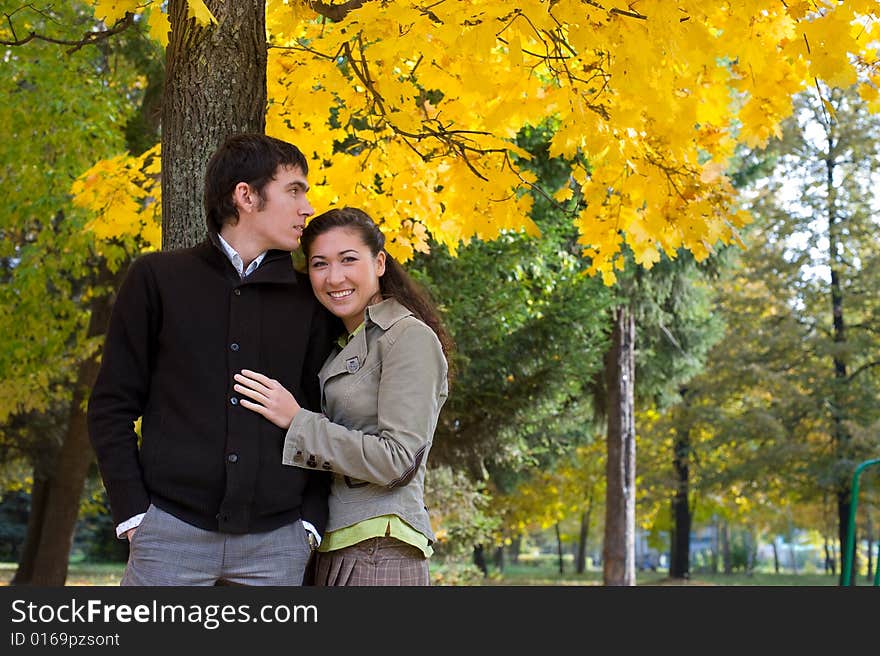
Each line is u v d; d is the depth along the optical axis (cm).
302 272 263
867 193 2262
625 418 1540
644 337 1712
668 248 385
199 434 231
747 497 2742
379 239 261
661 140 354
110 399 233
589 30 284
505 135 388
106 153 825
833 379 2275
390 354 247
